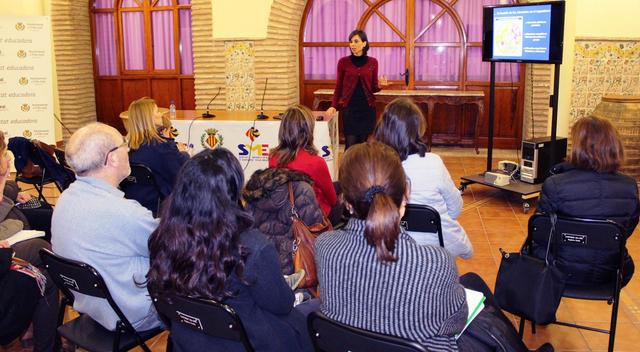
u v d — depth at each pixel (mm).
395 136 2646
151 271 1839
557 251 2688
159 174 3736
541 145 5406
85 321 2400
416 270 1591
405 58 7984
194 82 8156
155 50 8430
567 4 6449
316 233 2703
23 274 2482
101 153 2225
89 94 8562
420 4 7828
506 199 5613
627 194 2666
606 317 3312
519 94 7793
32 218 3588
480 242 4504
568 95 6539
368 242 1600
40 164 4469
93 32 8516
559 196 2697
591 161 2664
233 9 7375
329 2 7992
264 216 2729
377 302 1624
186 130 5074
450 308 1651
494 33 5504
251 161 5078
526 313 2520
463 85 7910
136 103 3719
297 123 3098
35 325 2703
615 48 6340
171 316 1900
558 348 2988
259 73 7500
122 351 2234
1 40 5254
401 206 1750
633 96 6066
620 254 2545
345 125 5691
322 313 1725
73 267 2107
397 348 1516
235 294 1813
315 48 8117
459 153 7762
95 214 2160
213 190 1758
